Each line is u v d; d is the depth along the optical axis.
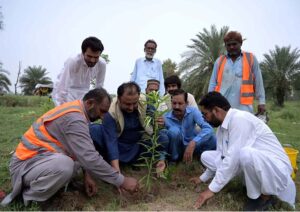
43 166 2.74
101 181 3.54
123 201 3.17
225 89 4.72
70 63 4.06
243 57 4.68
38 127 2.95
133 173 3.91
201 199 3.04
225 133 3.13
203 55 20.34
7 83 35.34
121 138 3.86
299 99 34.56
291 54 27.22
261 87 4.70
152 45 5.78
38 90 31.84
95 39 3.84
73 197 3.05
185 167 4.12
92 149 2.81
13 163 2.90
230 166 2.95
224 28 20.23
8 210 2.79
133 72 6.03
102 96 2.91
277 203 3.13
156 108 3.52
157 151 3.59
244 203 3.14
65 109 2.90
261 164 2.88
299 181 3.98
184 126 4.21
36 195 2.80
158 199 3.29
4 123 8.73
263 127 3.08
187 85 20.81
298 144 7.31
